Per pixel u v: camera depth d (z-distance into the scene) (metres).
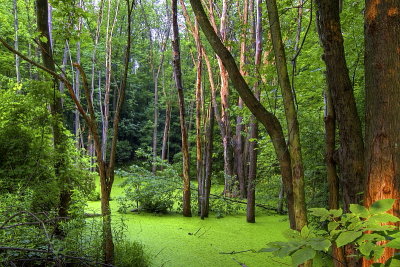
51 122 5.06
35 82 4.91
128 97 24.19
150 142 24.02
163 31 21.47
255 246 6.11
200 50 10.11
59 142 5.21
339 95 2.80
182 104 8.79
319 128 6.01
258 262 5.19
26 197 3.97
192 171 18.12
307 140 5.86
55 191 4.67
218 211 9.12
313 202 5.36
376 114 2.18
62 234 4.25
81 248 3.73
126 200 9.15
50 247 3.15
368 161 2.24
